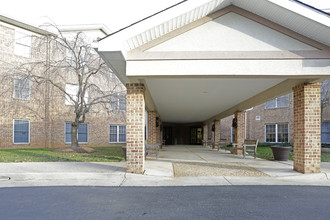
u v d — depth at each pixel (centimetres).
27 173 667
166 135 2691
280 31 602
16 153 1252
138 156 695
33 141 1738
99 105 1970
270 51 601
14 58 1609
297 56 595
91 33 1783
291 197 473
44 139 1797
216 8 606
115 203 435
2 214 378
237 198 466
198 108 1473
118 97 1452
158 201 446
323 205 422
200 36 614
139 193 505
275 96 889
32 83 1666
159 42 610
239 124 1347
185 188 552
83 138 1983
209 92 980
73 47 1349
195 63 605
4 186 575
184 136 2814
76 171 707
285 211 391
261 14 604
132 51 607
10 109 1617
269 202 439
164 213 382
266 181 623
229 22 616
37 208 407
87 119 1988
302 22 566
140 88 710
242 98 1119
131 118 704
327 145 1599
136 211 392
